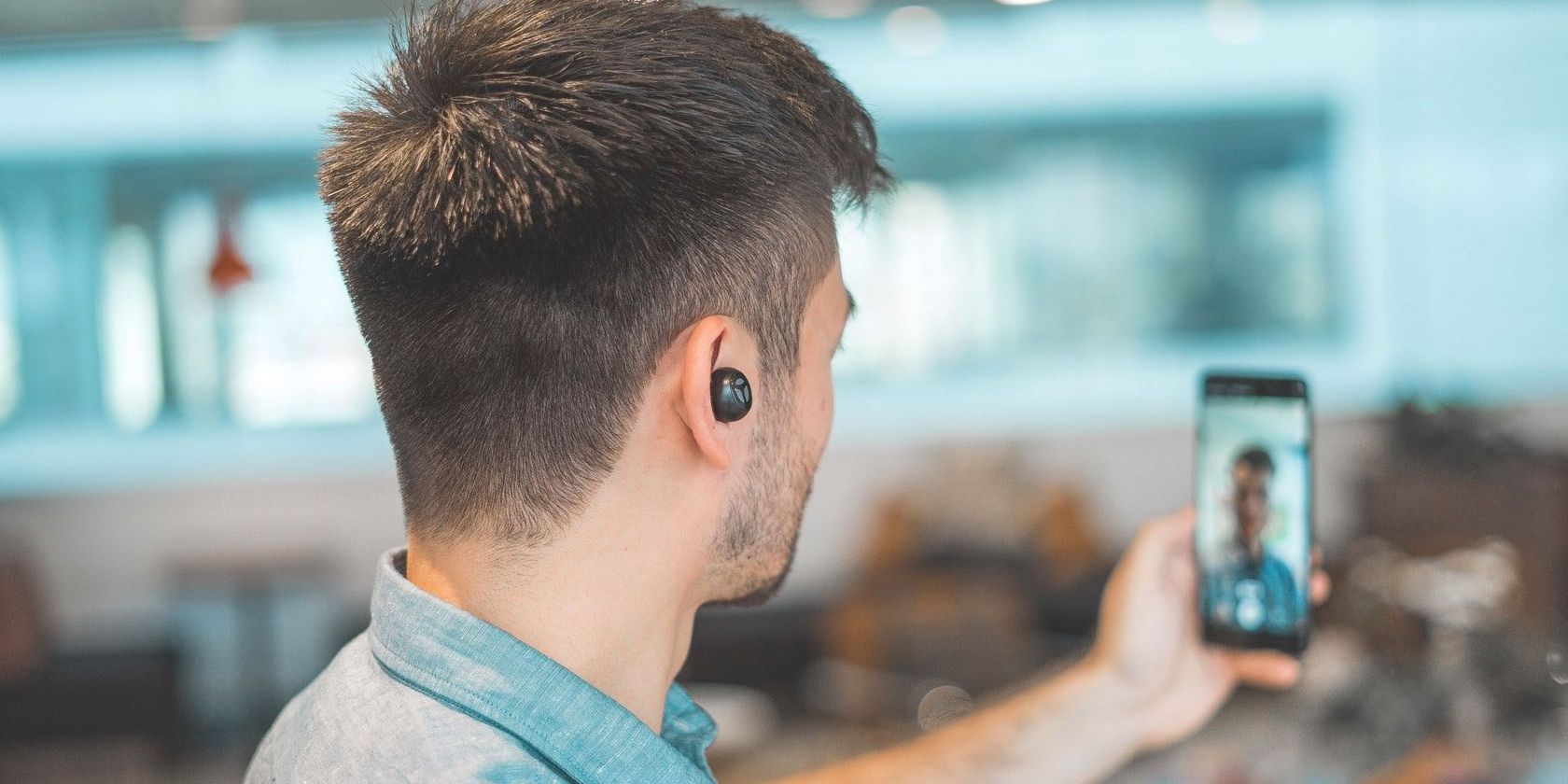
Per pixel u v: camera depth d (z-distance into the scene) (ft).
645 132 1.80
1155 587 3.49
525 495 1.85
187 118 17.51
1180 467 18.84
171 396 18.06
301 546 18.25
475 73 1.85
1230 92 18.39
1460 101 18.28
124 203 17.70
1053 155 18.51
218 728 15.80
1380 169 18.43
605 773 1.79
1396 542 7.56
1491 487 9.24
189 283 17.92
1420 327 18.56
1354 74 18.34
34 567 17.81
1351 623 7.06
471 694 1.77
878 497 15.03
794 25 17.01
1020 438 18.65
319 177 2.02
